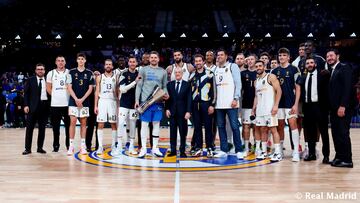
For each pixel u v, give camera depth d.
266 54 6.29
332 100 5.13
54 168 4.99
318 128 5.98
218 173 4.68
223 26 18.27
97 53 16.80
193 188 3.94
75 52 16.88
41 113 6.38
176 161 5.51
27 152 6.25
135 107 5.80
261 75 5.60
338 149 5.18
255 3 19.12
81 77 6.13
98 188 3.94
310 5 18.31
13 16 17.78
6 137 8.83
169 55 16.25
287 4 18.67
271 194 3.71
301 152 6.34
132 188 3.94
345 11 17.72
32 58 16.50
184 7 19.39
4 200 3.51
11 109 11.55
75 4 18.42
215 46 16.77
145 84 5.79
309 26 17.30
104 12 18.62
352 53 15.45
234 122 5.75
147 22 18.61
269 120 5.50
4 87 13.30
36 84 6.31
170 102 5.91
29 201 3.47
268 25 18.03
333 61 5.20
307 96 5.47
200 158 5.78
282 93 5.72
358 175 4.57
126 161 5.52
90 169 4.93
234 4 19.31
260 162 5.45
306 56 6.02
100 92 6.17
